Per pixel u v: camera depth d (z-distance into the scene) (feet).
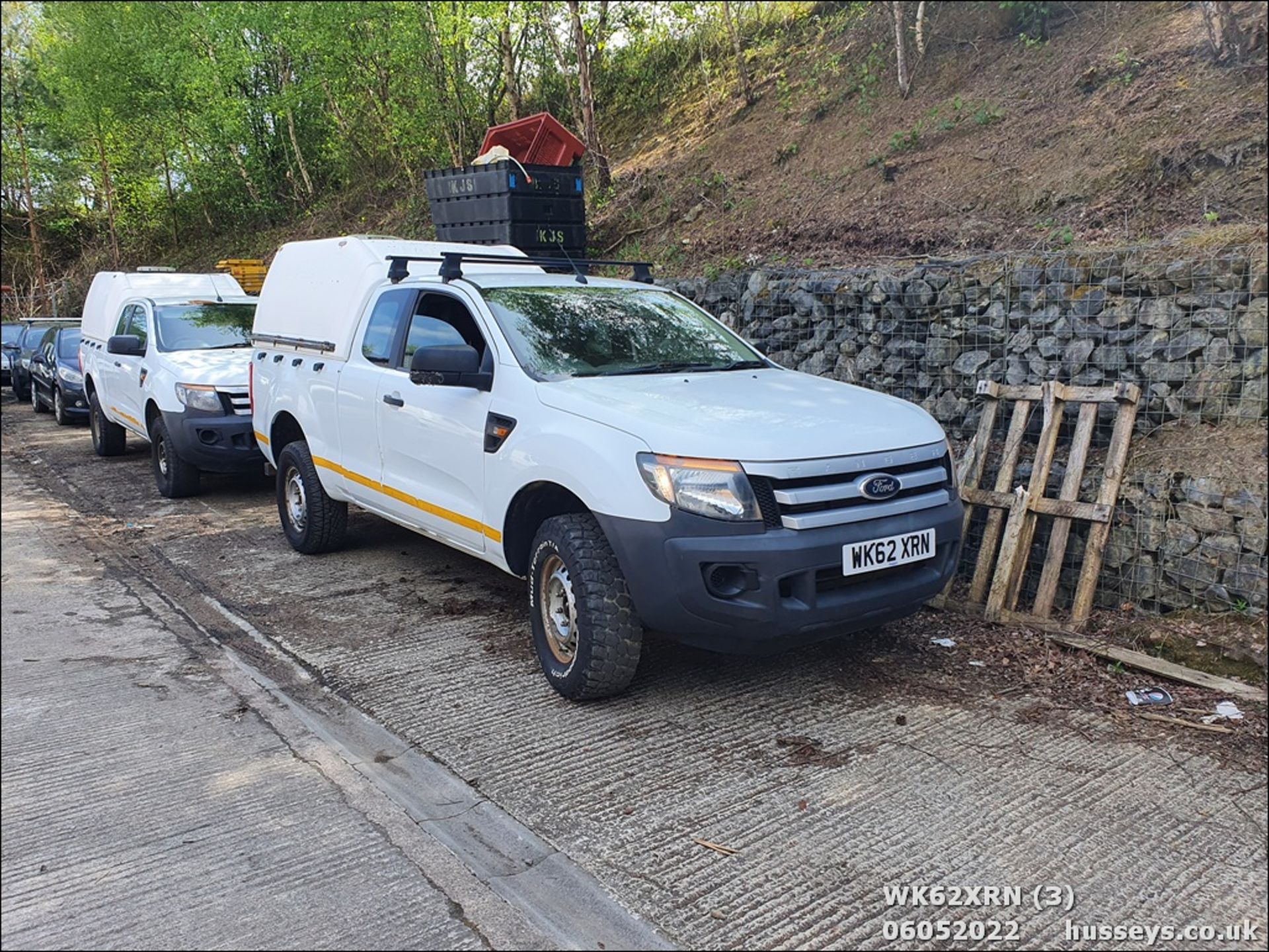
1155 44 28.14
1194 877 9.81
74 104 84.17
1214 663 14.87
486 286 16.98
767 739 12.92
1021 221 24.89
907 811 11.09
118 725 13.42
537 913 9.29
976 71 33.32
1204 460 16.30
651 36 51.70
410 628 17.37
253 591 19.76
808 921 9.13
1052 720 13.43
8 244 123.03
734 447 12.42
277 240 78.84
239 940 8.85
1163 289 17.63
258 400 23.62
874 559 12.81
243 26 65.72
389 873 9.93
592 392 14.15
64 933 8.93
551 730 13.23
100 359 35.70
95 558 22.59
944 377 21.29
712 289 27.89
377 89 61.98
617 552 12.73
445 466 16.35
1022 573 17.29
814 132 36.65
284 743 12.89
